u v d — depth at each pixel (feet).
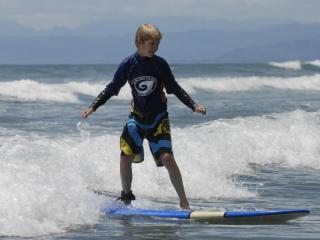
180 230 61.26
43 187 65.57
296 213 64.69
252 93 360.69
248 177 97.14
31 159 80.69
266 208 74.28
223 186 85.66
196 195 81.25
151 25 66.85
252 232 60.64
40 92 250.78
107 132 133.80
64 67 462.60
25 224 57.67
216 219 65.62
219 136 114.32
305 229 62.34
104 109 206.69
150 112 68.03
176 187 69.00
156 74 67.21
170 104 228.22
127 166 69.82
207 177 87.92
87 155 89.61
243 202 78.02
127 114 185.78
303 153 116.98
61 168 80.07
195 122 161.68
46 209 61.72
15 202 60.39
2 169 70.18
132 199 71.10
